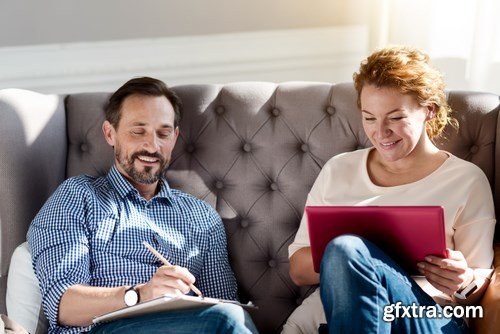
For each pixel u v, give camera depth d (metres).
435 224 1.73
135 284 2.08
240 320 1.79
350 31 3.51
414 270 1.84
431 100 1.99
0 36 3.15
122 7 3.26
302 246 2.11
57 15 3.19
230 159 2.30
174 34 3.34
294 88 2.32
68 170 2.34
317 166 2.26
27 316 2.04
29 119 2.23
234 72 3.43
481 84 3.00
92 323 1.94
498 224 2.12
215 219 2.23
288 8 3.44
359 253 1.72
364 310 1.70
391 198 2.04
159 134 2.16
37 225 2.05
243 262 2.27
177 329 1.79
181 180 2.30
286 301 2.25
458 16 3.11
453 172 2.03
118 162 2.17
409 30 3.28
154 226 2.14
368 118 1.99
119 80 3.31
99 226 2.07
